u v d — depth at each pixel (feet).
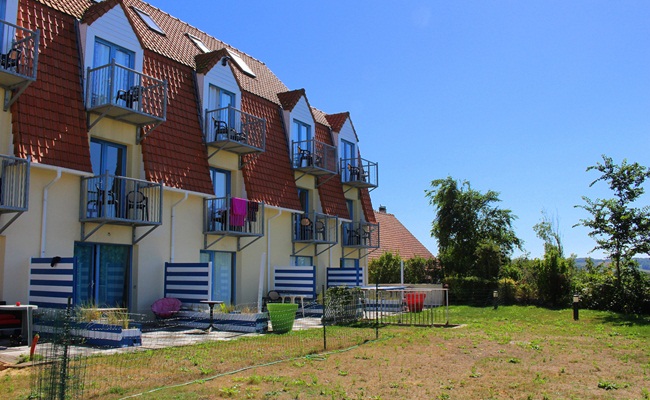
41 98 43.70
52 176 44.29
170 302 50.62
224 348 37.35
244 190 65.05
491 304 87.51
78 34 48.55
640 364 34.35
